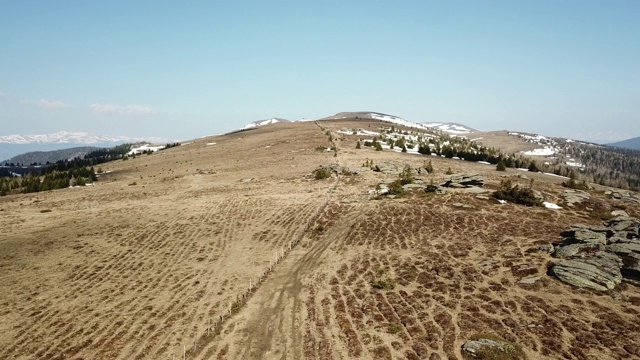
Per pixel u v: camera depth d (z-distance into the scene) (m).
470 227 49.84
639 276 32.41
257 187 83.94
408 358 24.72
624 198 69.00
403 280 36.16
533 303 29.86
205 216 61.75
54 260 45.09
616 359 23.03
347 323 29.44
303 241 49.91
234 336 28.91
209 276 40.38
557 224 50.69
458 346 25.38
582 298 29.89
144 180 108.88
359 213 58.88
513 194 62.12
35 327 31.02
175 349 27.53
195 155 152.88
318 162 109.81
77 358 26.81
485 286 33.34
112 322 31.56
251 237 51.97
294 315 31.52
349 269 40.06
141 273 41.44
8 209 74.00
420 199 64.12
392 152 133.50
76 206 74.69
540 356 23.81
